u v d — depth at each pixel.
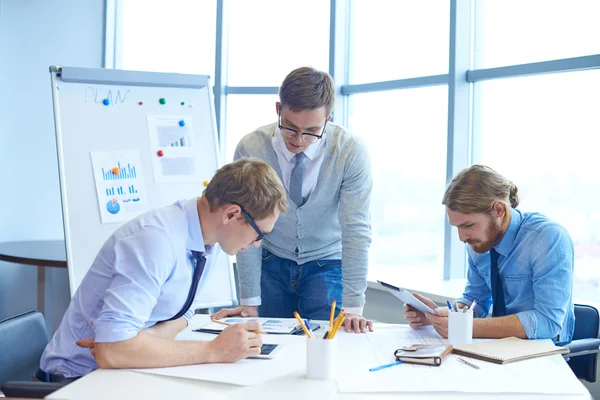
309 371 1.37
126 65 4.30
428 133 3.41
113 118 2.66
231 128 4.05
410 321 1.94
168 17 4.17
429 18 3.40
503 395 1.27
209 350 1.48
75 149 2.58
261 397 1.24
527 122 3.00
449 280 3.26
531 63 2.91
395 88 3.53
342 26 3.79
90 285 1.55
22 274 3.97
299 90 1.86
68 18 4.13
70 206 2.53
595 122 2.72
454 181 1.93
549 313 1.79
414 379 1.36
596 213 2.73
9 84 3.91
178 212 1.57
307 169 2.14
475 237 1.90
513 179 3.08
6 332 1.70
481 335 1.76
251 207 1.50
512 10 3.07
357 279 2.12
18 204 3.95
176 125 2.78
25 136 3.97
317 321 2.04
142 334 1.44
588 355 1.97
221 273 2.79
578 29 2.80
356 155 2.14
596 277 2.74
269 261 2.32
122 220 2.62
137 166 2.67
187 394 1.25
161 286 1.55
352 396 1.25
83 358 1.56
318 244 2.26
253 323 1.61
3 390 1.40
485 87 3.19
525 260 1.90
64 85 2.60
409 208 3.53
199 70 4.09
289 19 3.90
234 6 3.98
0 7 3.86
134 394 1.25
